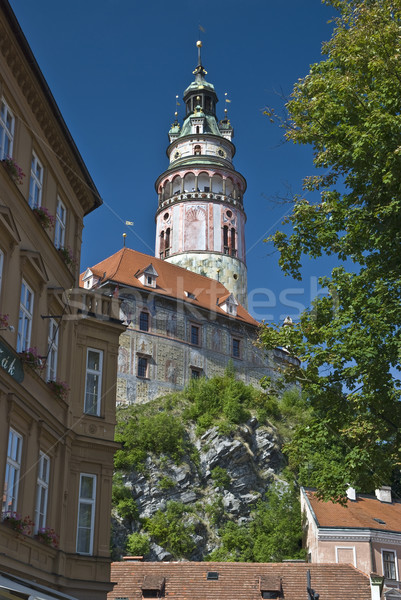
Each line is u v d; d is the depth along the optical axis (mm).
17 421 20516
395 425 22969
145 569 44344
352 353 22703
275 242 25562
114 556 61844
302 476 72375
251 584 42844
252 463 73688
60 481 23875
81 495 25391
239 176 99438
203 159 99438
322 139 24609
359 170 23109
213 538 67000
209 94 110250
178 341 78562
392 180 21250
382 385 22734
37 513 22031
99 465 26031
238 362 82938
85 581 23953
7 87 21188
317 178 25875
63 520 23891
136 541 62719
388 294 22812
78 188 27828
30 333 22234
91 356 27266
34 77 22344
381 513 54938
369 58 22984
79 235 28328
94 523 25312
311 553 52750
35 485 21594
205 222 93938
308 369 24141
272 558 63875
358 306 23531
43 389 22797
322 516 53188
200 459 72312
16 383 20219
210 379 79375
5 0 19297
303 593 42156
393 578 50219
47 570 22250
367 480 23531
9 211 19984
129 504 65000
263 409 79188
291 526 66938
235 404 76188
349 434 22703
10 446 20219
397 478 60188
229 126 107562
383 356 22531
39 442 21922
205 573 43844
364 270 23906
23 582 18719
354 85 23469
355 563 50062
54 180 25547
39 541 21266
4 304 19891
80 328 26984
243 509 70188
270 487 73000
